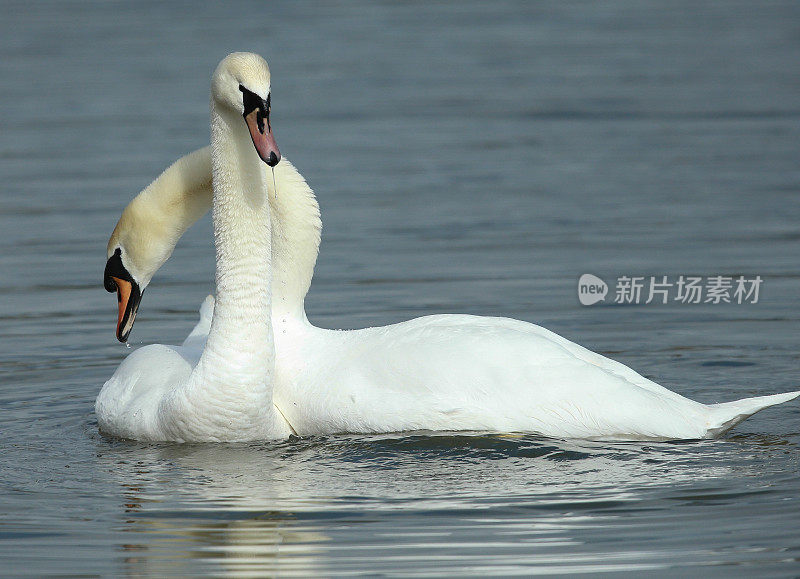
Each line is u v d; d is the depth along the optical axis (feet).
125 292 43.65
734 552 30.01
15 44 144.66
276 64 132.46
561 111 107.14
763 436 39.06
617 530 31.32
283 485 35.22
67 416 43.45
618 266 63.10
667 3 178.50
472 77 124.57
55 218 73.72
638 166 86.63
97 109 107.55
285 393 40.42
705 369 47.65
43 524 32.55
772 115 102.99
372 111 108.06
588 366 37.93
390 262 64.49
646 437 37.52
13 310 57.26
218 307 39.22
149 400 40.55
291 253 43.16
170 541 31.24
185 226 43.68
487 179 83.61
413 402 38.11
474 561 29.60
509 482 34.86
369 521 32.22
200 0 185.47
